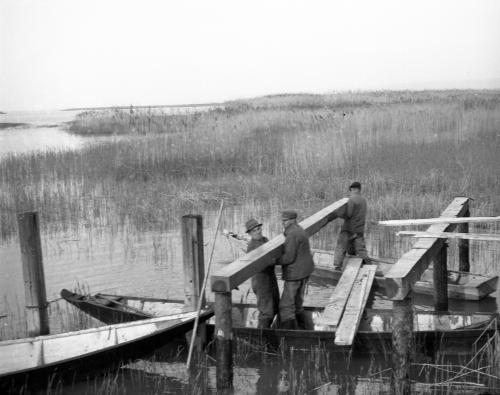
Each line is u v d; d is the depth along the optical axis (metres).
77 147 32.81
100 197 19.92
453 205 11.48
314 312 9.20
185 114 40.69
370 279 10.64
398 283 6.65
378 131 25.47
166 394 7.45
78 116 62.34
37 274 9.24
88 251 14.52
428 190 17.77
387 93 53.84
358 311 8.98
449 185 17.77
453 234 8.90
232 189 20.05
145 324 8.69
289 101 51.62
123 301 10.25
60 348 8.48
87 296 10.27
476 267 12.25
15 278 12.64
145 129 33.78
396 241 13.97
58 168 23.77
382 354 8.04
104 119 46.50
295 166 21.55
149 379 7.94
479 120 25.97
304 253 8.85
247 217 16.98
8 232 16.27
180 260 13.60
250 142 25.56
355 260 11.80
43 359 8.38
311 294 11.25
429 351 7.89
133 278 12.41
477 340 7.87
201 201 18.97
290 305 8.88
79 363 7.62
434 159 20.56
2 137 43.81
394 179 18.80
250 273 7.78
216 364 7.64
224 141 25.48
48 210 18.09
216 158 23.95
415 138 24.42
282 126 30.19
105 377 7.91
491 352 7.61
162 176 22.56
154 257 13.83
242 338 8.43
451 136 24.62
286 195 18.66
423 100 39.44
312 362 8.05
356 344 8.10
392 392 7.12
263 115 33.97
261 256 8.15
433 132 25.64
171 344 8.75
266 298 9.02
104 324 9.85
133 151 24.44
